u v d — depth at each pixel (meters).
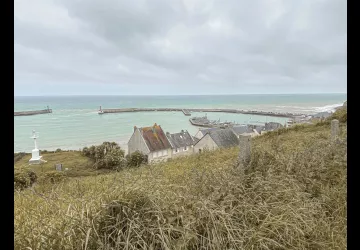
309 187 3.42
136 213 2.10
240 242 1.99
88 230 1.81
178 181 3.56
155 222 2.08
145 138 26.61
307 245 2.21
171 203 2.34
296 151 4.80
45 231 1.98
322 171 3.80
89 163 18.05
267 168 3.73
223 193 2.74
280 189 3.03
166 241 1.86
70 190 4.07
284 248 2.06
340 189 3.21
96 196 2.48
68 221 2.03
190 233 1.99
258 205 2.55
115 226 1.98
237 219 2.34
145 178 3.01
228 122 67.94
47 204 2.89
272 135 14.11
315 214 2.72
